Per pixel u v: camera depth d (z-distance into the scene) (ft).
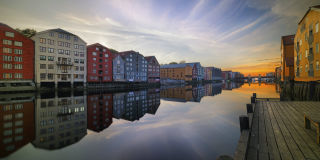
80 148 25.35
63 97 91.56
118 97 96.63
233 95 115.14
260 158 15.31
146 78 246.06
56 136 30.60
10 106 61.36
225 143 27.20
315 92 63.52
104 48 182.60
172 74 346.74
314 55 67.41
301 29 85.30
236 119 44.96
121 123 40.83
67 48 150.51
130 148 25.36
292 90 105.29
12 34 120.16
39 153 23.27
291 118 30.12
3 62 115.85
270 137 20.66
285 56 133.18
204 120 43.88
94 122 41.14
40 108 57.67
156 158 21.81
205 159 21.40
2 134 31.17
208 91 152.97
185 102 80.53
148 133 33.04
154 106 67.67
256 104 47.73
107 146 26.20
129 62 215.72
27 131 33.12
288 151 16.52
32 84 129.18
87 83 165.48
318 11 64.44
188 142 27.86
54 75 141.38
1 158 21.59
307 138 19.92
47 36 138.10
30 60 129.29
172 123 40.86
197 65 388.37
